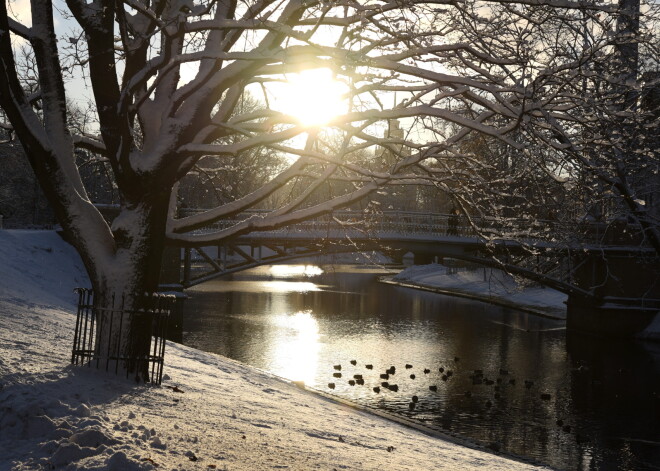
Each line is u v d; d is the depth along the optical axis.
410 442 12.43
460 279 74.06
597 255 39.81
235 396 12.37
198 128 11.35
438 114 10.99
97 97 10.62
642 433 23.84
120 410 8.58
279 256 41.34
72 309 20.61
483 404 26.89
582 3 10.91
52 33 10.91
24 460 6.13
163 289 39.50
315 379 29.23
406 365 32.53
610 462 20.69
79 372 10.39
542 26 12.05
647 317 43.78
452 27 11.52
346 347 37.22
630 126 12.82
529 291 61.12
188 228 12.18
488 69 12.48
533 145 11.53
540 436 23.16
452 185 12.80
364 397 26.73
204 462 6.80
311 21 11.13
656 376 32.94
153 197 11.20
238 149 10.91
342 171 12.68
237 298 58.03
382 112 10.98
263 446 8.24
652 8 12.47
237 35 11.18
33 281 26.70
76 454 6.12
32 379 9.03
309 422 11.48
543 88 11.76
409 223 42.12
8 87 10.42
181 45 11.28
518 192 13.43
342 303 57.62
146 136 11.67
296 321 45.69
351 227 15.43
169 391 10.88
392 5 10.80
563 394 29.12
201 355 19.23
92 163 15.09
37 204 57.41
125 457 5.94
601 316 44.16
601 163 12.80
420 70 10.87
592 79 11.83
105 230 11.31
